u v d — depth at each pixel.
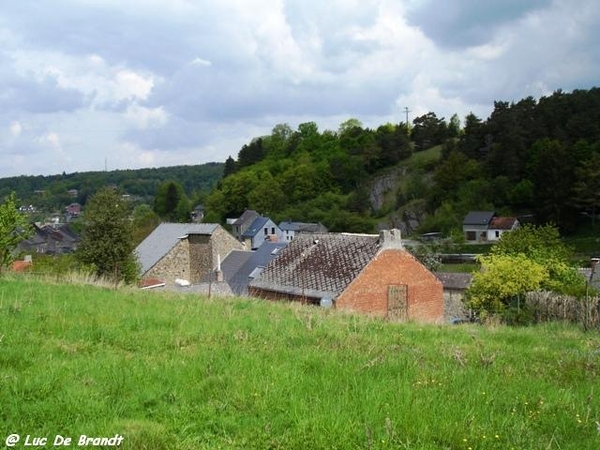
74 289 16.48
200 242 55.16
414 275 30.38
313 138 156.62
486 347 11.83
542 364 10.16
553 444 6.02
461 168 108.31
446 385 7.95
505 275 33.31
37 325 10.70
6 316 11.22
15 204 28.95
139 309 13.34
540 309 23.59
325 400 6.95
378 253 29.25
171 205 143.75
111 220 44.62
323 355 9.34
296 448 5.82
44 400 6.74
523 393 7.76
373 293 28.91
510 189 97.56
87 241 44.31
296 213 117.44
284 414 6.59
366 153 135.50
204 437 6.03
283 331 11.77
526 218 90.56
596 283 39.81
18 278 19.14
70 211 171.25
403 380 7.96
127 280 43.84
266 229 109.50
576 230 83.88
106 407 6.58
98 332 10.43
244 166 160.50
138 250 58.12
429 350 10.85
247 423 6.36
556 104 114.44
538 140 99.81
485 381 8.21
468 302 36.31
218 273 42.97
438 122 152.25
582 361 10.34
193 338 10.59
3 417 6.25
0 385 7.05
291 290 30.16
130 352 9.38
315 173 129.75
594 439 6.18
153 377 7.75
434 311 31.03
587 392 8.04
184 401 6.93
